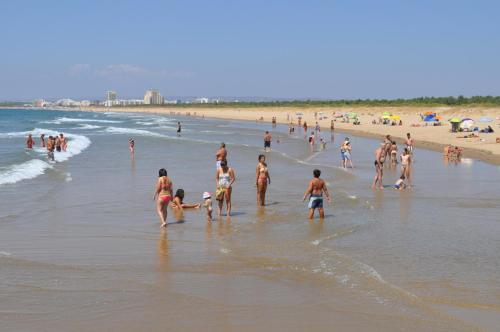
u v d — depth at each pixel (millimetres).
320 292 8180
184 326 6887
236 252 10672
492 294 8055
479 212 14758
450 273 9117
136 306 7598
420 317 7152
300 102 158875
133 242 11672
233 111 154875
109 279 8914
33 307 7559
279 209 15414
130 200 17234
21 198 17484
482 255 10297
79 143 41344
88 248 11117
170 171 25000
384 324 6926
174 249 11016
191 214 14852
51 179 21891
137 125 85250
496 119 69688
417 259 10008
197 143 43906
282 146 41781
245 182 21141
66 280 8844
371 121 82438
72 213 15062
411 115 93438
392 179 21906
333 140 48156
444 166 26922
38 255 10547
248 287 8453
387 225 13086
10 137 51406
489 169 25516
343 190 18812
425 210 15078
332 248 10891
